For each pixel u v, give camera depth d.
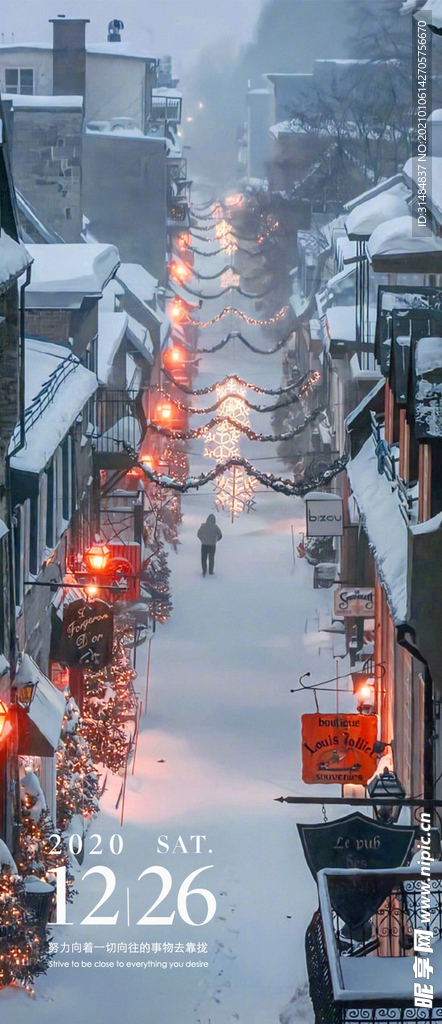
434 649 19.53
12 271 24.08
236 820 32.53
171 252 92.94
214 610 52.22
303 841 19.84
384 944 22.56
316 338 68.69
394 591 21.72
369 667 33.81
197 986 24.38
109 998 23.53
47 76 79.69
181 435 51.31
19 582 28.66
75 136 60.41
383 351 29.77
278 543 63.44
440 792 21.58
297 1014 23.08
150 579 50.16
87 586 30.27
